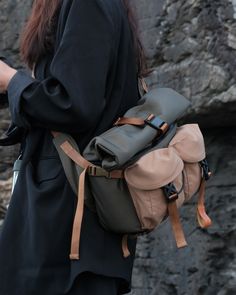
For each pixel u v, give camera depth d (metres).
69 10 1.75
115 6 1.80
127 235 1.76
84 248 1.68
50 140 1.76
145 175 1.67
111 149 1.64
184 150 1.78
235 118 3.04
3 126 3.80
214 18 3.00
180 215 3.20
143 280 3.26
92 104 1.67
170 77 3.12
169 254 3.19
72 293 1.68
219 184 3.13
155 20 3.20
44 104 1.67
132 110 1.79
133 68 1.86
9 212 1.76
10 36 3.79
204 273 3.08
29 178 1.74
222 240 3.07
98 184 1.68
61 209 1.69
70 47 1.69
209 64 2.99
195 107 3.02
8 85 1.74
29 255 1.70
